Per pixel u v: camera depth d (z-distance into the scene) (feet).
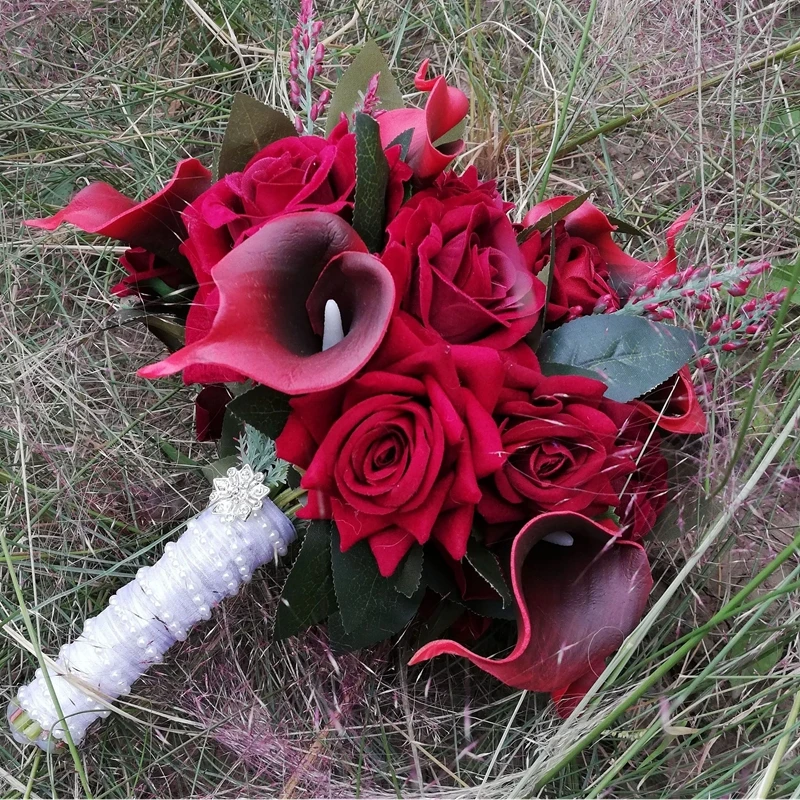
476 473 1.77
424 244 1.83
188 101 3.71
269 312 1.68
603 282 2.35
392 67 3.64
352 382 1.73
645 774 2.29
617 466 1.98
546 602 1.96
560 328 2.21
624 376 2.13
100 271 3.45
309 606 2.10
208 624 2.68
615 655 2.19
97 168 3.54
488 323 1.91
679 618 2.48
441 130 2.28
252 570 2.27
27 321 3.34
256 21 3.88
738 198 3.29
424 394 1.74
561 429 1.88
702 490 2.48
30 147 3.65
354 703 2.53
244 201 1.94
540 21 3.73
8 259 3.26
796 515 2.70
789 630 2.39
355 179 1.96
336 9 3.89
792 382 2.81
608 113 3.64
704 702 2.47
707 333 2.61
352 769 2.48
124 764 2.55
